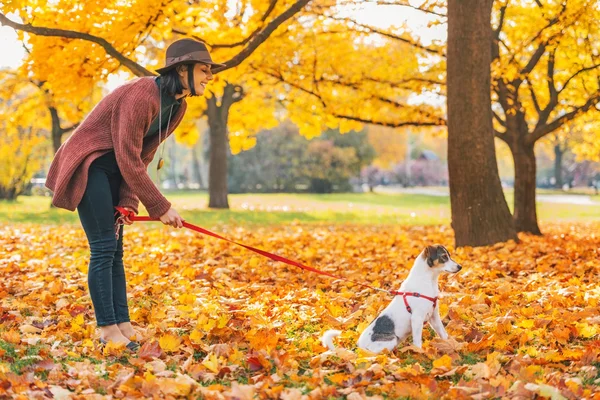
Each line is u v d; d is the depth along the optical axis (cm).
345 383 400
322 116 1455
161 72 485
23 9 1032
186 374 415
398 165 8344
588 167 8062
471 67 1054
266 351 455
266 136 5675
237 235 1376
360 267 905
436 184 9244
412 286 468
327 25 1359
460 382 397
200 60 478
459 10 1052
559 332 496
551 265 903
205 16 1073
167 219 486
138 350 458
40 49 1070
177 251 1059
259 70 1344
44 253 1017
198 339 490
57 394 366
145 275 795
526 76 1373
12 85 2305
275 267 909
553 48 1292
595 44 1431
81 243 1136
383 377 406
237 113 1917
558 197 5112
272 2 1044
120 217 489
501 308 616
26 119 2384
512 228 1084
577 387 377
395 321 464
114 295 504
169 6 1030
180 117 509
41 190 4619
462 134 1068
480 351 474
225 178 2819
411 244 1209
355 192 5944
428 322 536
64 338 506
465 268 862
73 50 1070
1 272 814
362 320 579
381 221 2217
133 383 387
